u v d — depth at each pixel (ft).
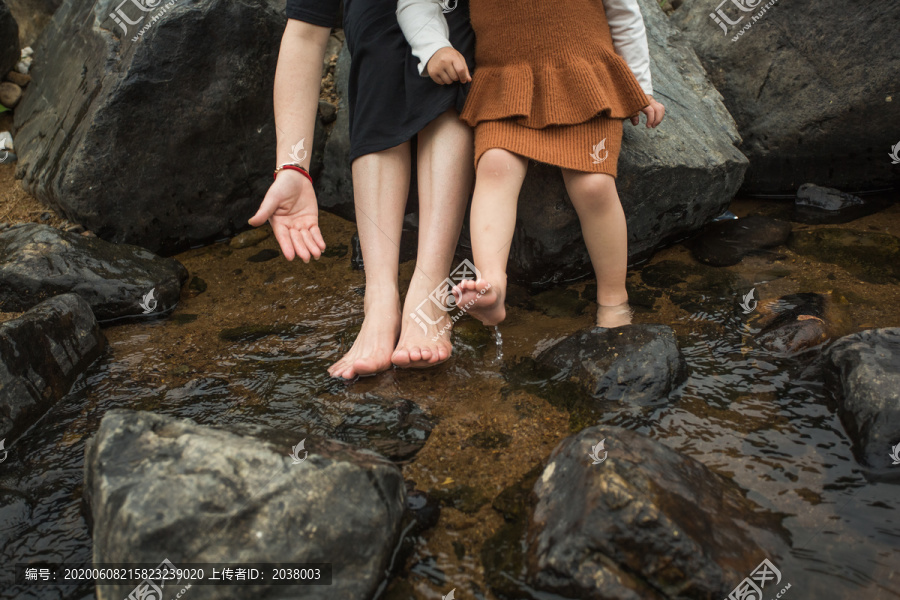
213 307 8.48
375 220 7.15
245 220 10.53
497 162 6.81
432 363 6.78
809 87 9.91
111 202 9.28
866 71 9.50
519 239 8.48
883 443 5.41
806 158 10.17
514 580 4.62
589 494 4.65
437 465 5.69
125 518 4.37
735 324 7.30
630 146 8.38
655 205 8.56
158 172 9.50
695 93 9.97
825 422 5.85
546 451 5.77
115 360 7.48
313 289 8.71
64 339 7.16
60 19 11.71
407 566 4.82
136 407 6.65
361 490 4.75
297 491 4.58
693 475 5.06
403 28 7.04
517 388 6.56
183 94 9.37
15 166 11.07
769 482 5.27
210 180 9.96
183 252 10.04
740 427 5.86
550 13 7.05
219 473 4.64
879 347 6.07
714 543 4.53
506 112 6.83
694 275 8.40
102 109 8.98
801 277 8.07
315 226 6.88
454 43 7.41
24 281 8.14
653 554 4.41
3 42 11.68
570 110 6.92
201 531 4.34
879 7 9.34
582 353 6.72
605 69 7.08
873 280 7.86
